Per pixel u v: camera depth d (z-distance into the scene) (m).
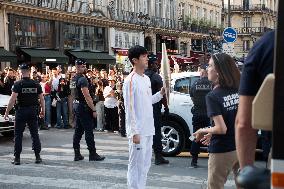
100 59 35.28
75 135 9.77
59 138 13.44
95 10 36.03
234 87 4.57
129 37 41.06
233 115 4.54
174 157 10.08
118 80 15.81
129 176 6.00
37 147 9.59
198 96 8.55
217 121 4.46
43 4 30.83
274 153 2.08
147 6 44.31
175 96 10.05
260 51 2.48
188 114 9.92
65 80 16.22
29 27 29.89
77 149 9.79
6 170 8.91
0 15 27.44
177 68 21.19
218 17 62.53
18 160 9.46
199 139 4.72
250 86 2.52
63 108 16.19
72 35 33.88
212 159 4.62
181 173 8.46
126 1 40.78
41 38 30.95
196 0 54.72
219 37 57.09
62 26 32.75
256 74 2.51
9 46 28.19
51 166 9.25
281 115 2.08
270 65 2.45
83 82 9.39
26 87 9.36
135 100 5.92
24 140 13.05
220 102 4.50
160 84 8.55
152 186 7.48
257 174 2.14
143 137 5.99
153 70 8.69
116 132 15.23
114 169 8.91
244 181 2.15
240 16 72.50
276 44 2.11
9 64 27.77
